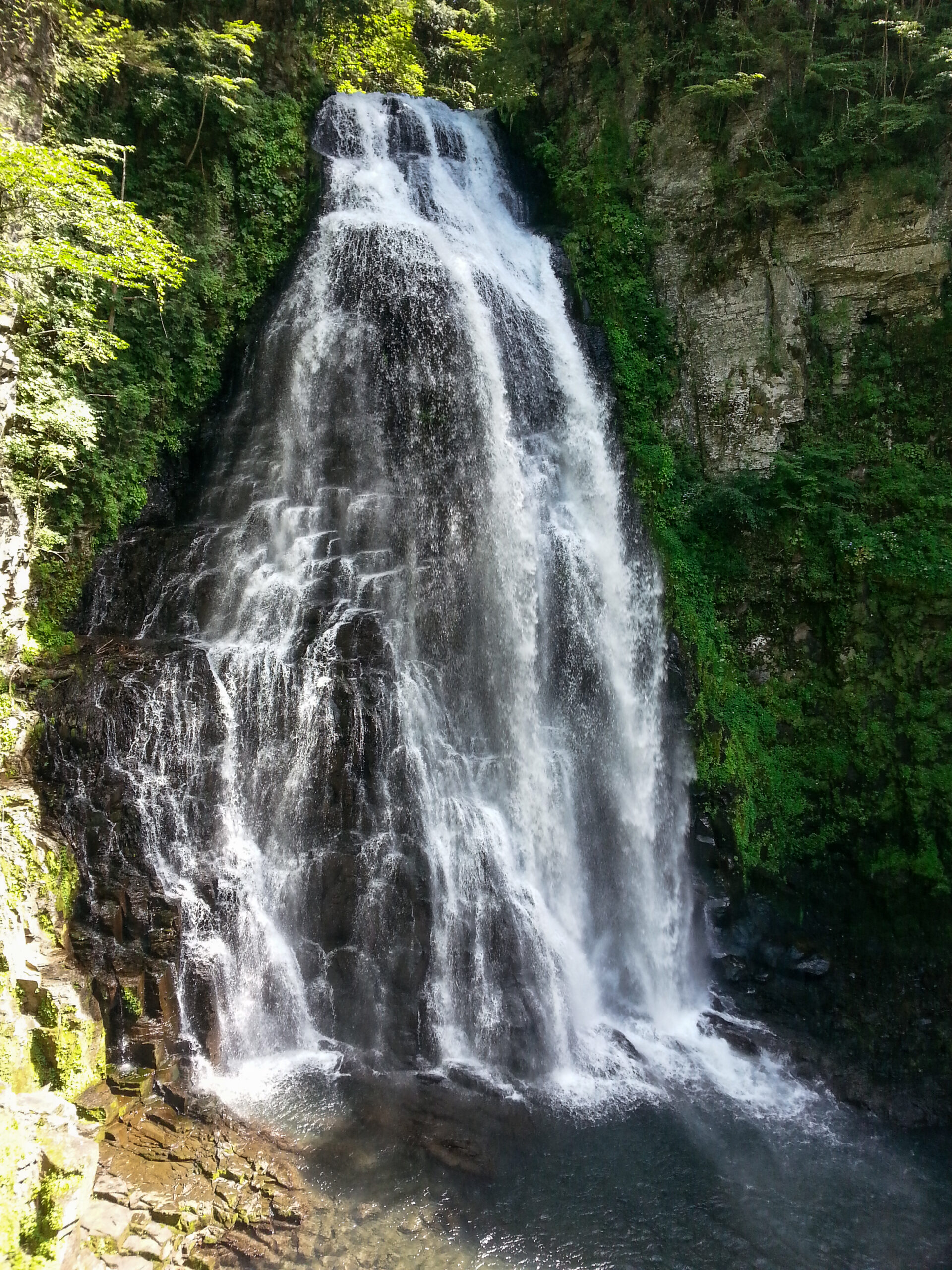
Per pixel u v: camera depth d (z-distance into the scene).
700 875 15.71
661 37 19.95
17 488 13.30
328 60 26.34
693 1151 11.06
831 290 17.70
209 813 12.69
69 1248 8.08
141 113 16.84
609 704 16.31
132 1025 10.80
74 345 14.38
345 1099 11.04
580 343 18.75
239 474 16.89
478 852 13.62
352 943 12.59
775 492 17.11
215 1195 9.24
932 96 16.67
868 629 15.75
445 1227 9.28
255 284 18.22
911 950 14.22
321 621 14.29
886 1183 11.03
